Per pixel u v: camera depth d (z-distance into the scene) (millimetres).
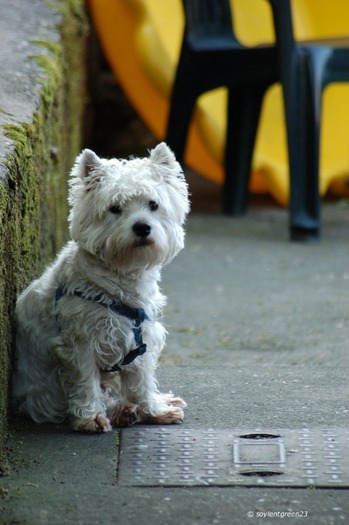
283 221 19031
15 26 14391
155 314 8172
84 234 7867
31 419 8273
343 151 21828
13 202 8219
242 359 10852
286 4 16828
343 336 11742
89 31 21266
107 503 6660
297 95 17016
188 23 17766
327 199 21391
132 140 23281
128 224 7672
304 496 6777
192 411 8547
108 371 8133
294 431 7945
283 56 16938
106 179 7824
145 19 19188
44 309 8141
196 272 15078
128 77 20297
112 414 8188
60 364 8133
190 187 22219
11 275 8125
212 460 7398
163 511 6539
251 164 19375
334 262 15766
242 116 19016
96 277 7816
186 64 17844
